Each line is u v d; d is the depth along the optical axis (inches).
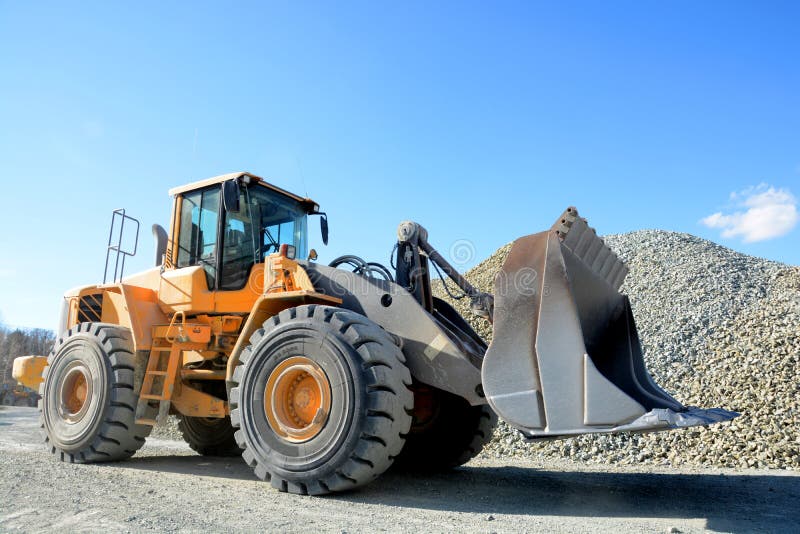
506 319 144.4
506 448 294.8
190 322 213.2
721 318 442.3
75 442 202.7
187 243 223.3
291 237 226.7
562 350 135.0
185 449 282.4
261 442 153.6
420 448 209.9
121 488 150.0
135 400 207.5
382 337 152.6
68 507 122.9
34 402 942.4
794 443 254.1
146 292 221.5
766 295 480.1
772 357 353.7
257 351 160.1
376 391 142.3
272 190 220.5
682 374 367.2
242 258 207.5
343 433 141.1
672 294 505.4
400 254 188.9
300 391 155.6
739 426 278.2
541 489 167.2
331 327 150.9
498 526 113.7
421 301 184.5
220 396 223.1
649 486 175.8
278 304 177.2
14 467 181.2
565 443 285.7
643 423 123.3
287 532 104.7
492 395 141.1
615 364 153.3
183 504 129.5
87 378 209.8
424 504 138.0
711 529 114.3
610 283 160.4
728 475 206.7
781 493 164.1
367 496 145.6
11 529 104.4
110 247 233.3
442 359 161.9
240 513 120.7
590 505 142.3
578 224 146.5
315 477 142.7
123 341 211.2
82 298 247.0
